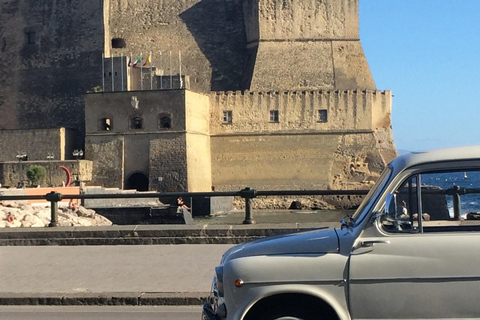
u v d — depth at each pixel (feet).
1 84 275.18
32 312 42.24
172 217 161.68
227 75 263.70
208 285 45.37
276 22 257.96
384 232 28.48
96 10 266.36
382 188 29.35
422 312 27.68
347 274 27.96
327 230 31.83
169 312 41.50
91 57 265.54
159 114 222.07
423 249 27.86
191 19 269.03
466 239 27.81
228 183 238.07
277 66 255.50
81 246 62.49
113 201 190.29
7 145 232.94
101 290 45.01
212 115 239.91
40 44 272.10
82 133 252.62
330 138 238.07
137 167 222.89
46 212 131.64
